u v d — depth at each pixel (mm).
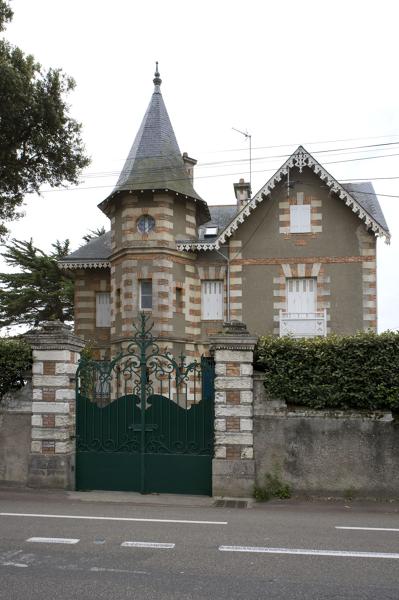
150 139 23531
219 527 8055
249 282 22156
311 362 10797
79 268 24594
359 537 7551
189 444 11008
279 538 7430
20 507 9438
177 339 21938
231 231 22000
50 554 6520
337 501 10336
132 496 10641
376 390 10547
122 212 22734
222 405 10766
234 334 10922
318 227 21984
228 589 5465
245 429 10680
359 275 21625
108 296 24750
